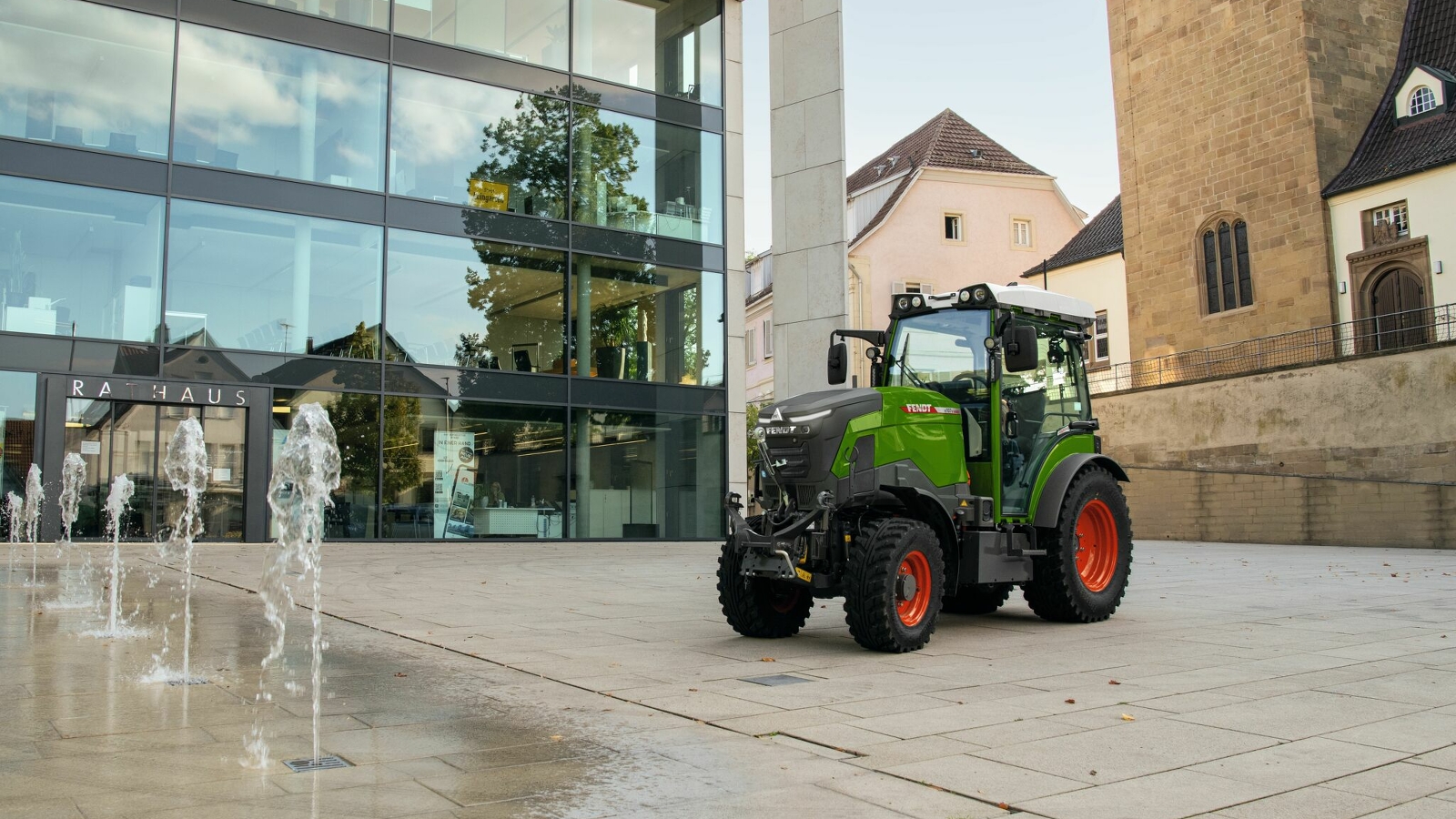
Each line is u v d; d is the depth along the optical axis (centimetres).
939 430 820
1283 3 3219
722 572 800
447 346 1989
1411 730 496
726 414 2319
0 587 1110
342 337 1886
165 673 639
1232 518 2772
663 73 2317
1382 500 2391
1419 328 2620
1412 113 3064
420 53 2008
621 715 533
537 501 2062
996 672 657
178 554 1532
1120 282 4038
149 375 1712
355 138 1930
